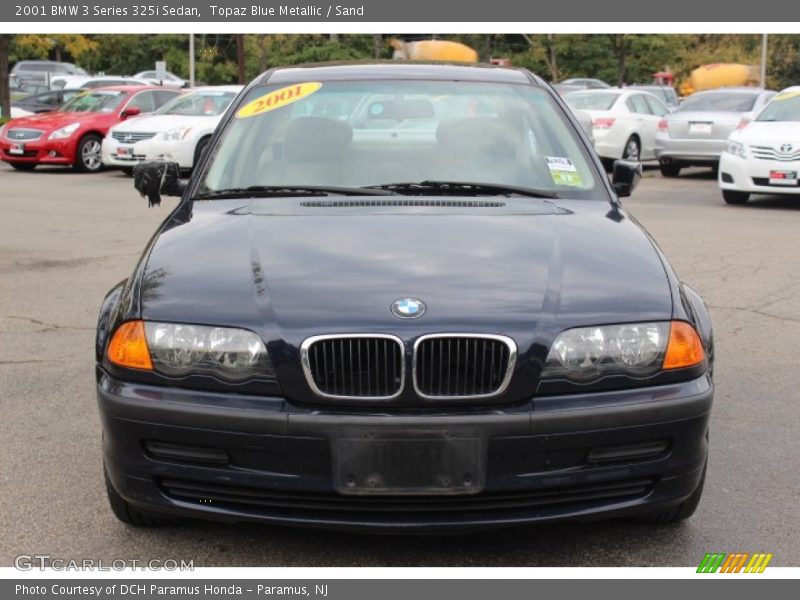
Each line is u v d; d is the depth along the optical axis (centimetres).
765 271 873
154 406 321
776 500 400
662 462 329
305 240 370
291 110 477
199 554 354
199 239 377
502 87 496
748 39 5097
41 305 738
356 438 310
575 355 321
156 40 4553
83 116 1839
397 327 317
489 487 314
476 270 347
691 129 1784
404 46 3356
